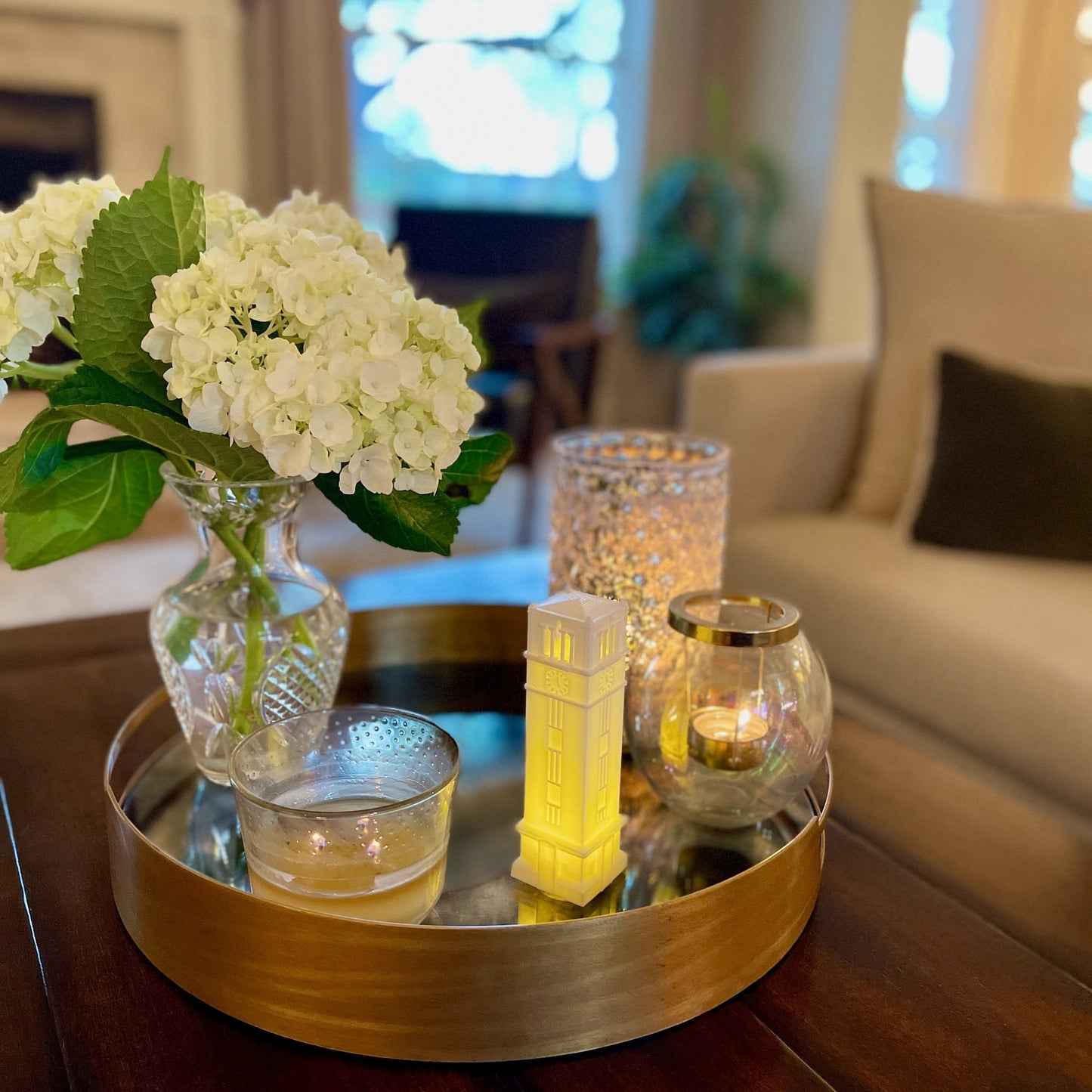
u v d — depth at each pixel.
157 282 0.54
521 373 3.33
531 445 3.04
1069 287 1.67
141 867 0.56
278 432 0.52
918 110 3.92
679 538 0.79
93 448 0.64
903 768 0.82
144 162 3.51
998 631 1.29
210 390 0.52
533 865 0.63
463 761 0.80
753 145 3.93
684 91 4.18
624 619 0.60
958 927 0.62
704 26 4.12
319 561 2.68
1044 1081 0.51
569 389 3.08
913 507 1.58
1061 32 3.89
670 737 0.66
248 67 3.45
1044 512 1.48
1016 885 0.67
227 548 0.69
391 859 0.56
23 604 2.37
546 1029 0.51
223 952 0.53
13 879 0.65
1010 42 3.93
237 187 3.57
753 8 3.96
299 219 0.67
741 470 1.71
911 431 1.70
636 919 0.51
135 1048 0.52
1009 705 1.25
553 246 3.52
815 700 0.65
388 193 3.97
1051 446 1.48
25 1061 0.50
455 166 4.03
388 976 0.50
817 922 0.62
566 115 4.13
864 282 3.84
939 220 1.74
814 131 3.70
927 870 0.68
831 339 3.83
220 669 0.71
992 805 0.76
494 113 4.02
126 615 1.12
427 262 3.56
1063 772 1.19
